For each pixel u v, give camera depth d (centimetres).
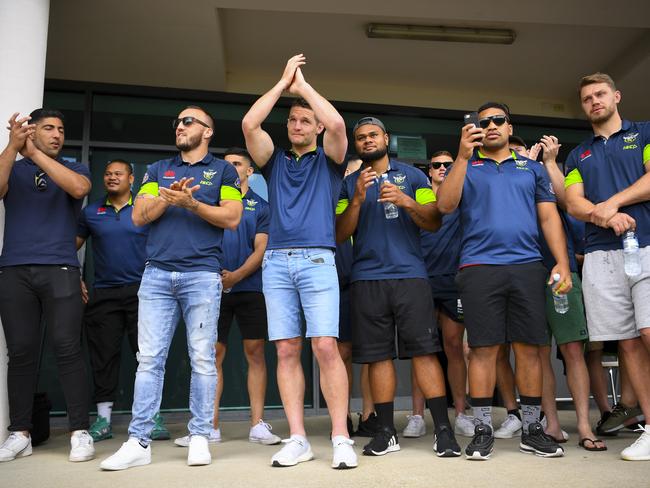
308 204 273
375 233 294
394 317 291
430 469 238
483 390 273
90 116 514
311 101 274
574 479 217
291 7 430
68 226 309
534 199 295
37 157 293
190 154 289
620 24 460
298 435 263
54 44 465
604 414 349
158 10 426
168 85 527
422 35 489
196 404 267
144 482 223
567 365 309
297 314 273
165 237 273
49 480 231
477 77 566
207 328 271
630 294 275
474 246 283
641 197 266
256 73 548
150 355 267
